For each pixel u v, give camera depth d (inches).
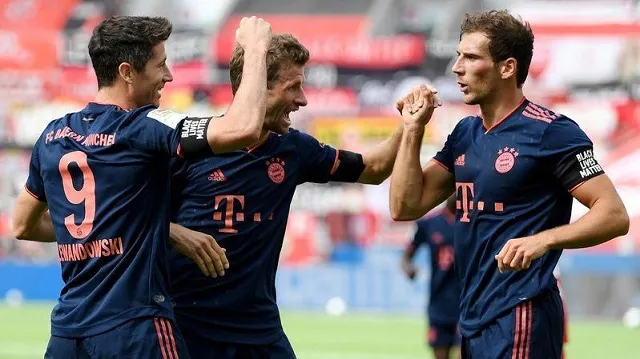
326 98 3228.3
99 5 3489.2
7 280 2972.4
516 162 781.3
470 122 821.9
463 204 808.3
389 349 1935.3
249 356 838.5
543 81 3090.6
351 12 3314.5
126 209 714.2
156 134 705.0
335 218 2989.7
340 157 875.4
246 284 833.5
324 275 2792.8
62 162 731.4
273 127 836.6
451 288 1622.8
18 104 3368.6
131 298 709.9
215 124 689.0
